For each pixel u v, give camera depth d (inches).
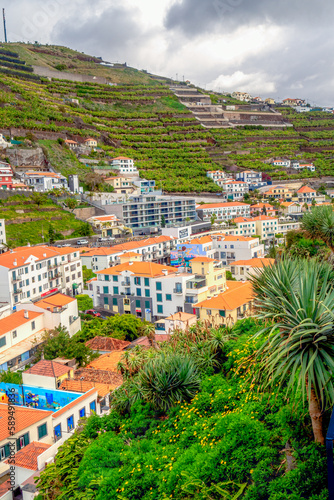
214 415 861.8
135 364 1402.6
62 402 1518.2
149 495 738.2
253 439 712.4
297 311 579.8
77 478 906.7
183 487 681.0
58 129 7800.2
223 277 3078.2
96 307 3161.9
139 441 924.6
